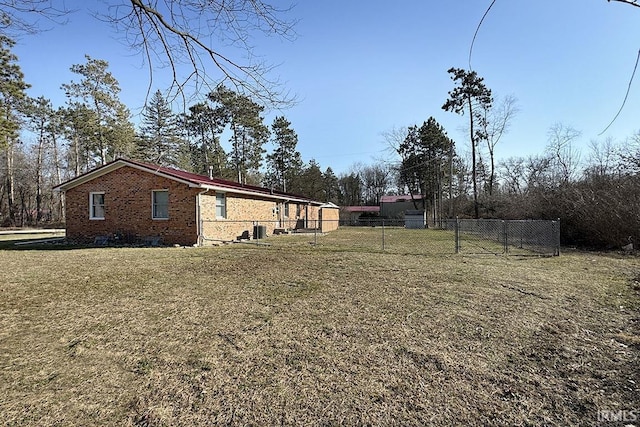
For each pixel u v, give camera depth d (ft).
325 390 8.47
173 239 43.06
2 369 9.66
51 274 23.34
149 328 12.98
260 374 9.32
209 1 12.74
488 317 14.14
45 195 121.19
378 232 73.77
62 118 97.55
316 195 138.82
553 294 17.88
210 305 15.97
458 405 7.82
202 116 73.61
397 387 8.61
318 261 28.94
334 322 13.53
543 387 8.61
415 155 120.47
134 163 43.55
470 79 83.61
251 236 54.95
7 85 56.24
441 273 23.53
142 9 12.34
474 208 86.38
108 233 45.78
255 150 109.19
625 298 17.13
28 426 7.08
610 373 9.32
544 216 49.83
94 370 9.60
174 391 8.46
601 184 42.93
